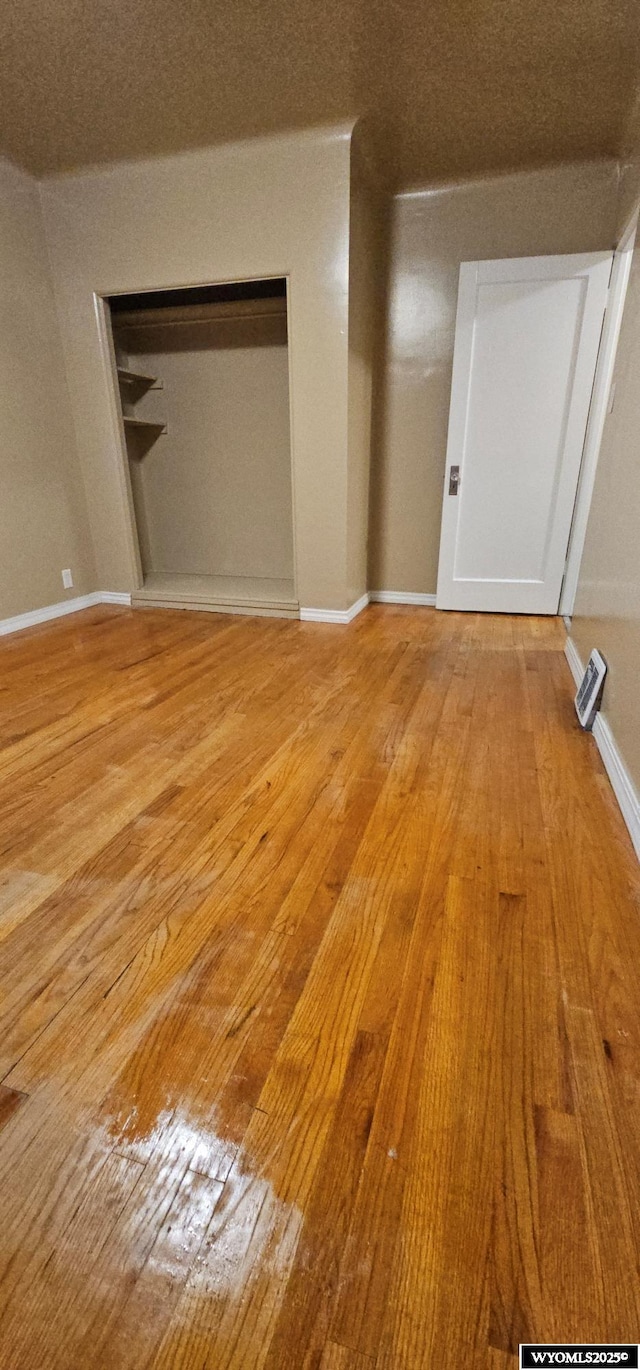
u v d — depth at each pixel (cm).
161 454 450
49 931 134
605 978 122
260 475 434
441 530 396
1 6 211
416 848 163
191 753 215
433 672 294
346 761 209
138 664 306
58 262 357
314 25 221
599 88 260
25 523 364
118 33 225
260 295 377
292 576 450
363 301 343
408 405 388
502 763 208
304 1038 109
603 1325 73
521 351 345
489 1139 93
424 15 216
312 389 335
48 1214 84
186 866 156
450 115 280
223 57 240
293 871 154
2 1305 75
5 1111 97
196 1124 95
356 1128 94
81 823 174
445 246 356
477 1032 110
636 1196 86
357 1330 72
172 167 320
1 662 309
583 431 350
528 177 334
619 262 317
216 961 126
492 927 135
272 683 280
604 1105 98
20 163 324
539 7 212
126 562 416
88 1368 69
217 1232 82
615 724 199
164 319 398
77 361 376
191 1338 72
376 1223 83
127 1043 108
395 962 126
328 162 297
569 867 155
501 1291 76
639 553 185
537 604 392
